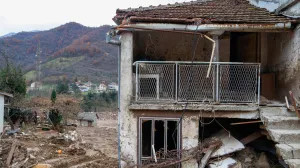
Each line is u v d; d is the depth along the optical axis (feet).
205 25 27.76
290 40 29.04
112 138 97.50
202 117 30.30
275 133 25.29
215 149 29.07
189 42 38.06
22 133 79.92
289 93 28.04
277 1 32.48
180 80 30.07
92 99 196.85
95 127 128.77
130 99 29.27
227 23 27.89
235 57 38.37
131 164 28.91
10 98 91.30
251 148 31.14
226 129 33.50
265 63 35.63
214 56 29.68
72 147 67.97
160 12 31.89
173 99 29.32
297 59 27.53
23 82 104.17
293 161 22.80
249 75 29.45
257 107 28.07
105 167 55.16
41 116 109.29
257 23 27.86
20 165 51.03
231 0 40.14
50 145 68.54
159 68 30.55
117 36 31.12
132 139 29.32
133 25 28.04
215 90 29.25
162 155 29.50
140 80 30.76
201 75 30.09
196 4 36.99
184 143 28.89
